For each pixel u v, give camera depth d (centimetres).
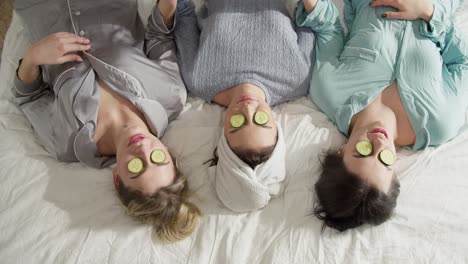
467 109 135
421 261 112
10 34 155
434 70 129
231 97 137
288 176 128
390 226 118
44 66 139
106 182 128
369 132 121
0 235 118
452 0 142
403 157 129
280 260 114
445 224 117
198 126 138
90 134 126
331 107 134
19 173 127
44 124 132
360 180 113
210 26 141
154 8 140
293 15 151
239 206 120
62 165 130
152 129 132
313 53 143
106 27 139
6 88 144
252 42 138
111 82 131
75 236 118
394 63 131
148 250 116
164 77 137
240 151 117
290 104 142
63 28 139
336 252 115
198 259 115
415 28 133
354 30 142
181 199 119
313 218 120
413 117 125
